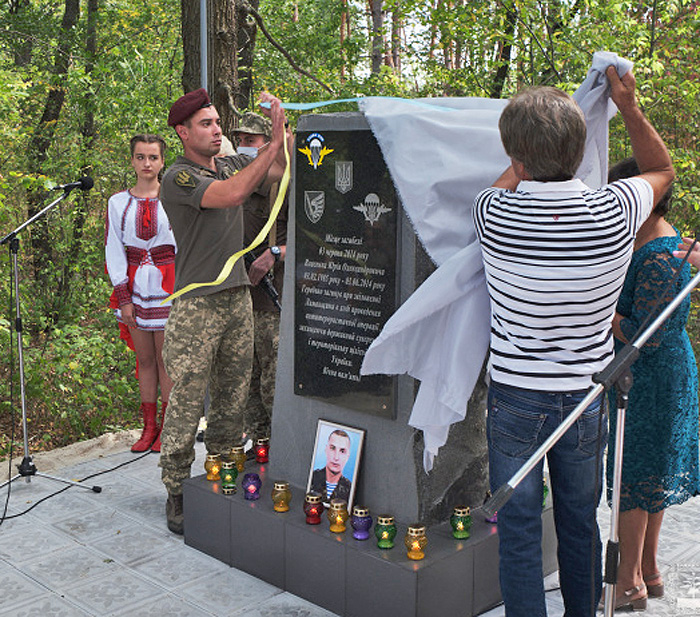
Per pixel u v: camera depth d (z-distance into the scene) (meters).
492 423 2.63
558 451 2.60
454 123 3.10
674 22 8.54
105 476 5.01
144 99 8.88
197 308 4.04
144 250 5.42
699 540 4.07
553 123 2.33
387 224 3.35
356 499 3.62
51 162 9.55
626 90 2.60
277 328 4.70
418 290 2.86
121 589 3.58
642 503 3.24
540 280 2.39
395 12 10.20
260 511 3.61
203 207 3.77
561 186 2.39
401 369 2.98
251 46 10.61
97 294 9.31
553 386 2.47
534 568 2.64
